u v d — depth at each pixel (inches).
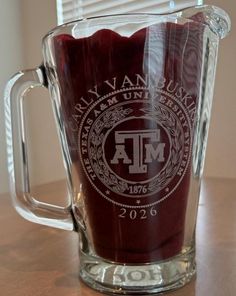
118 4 46.0
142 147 11.9
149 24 11.5
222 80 34.9
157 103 11.8
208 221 19.8
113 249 12.4
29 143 53.7
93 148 12.1
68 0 49.9
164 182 12.2
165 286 12.2
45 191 28.3
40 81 14.6
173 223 12.5
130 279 12.1
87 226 13.0
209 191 26.3
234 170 35.2
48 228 19.5
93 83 11.7
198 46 12.4
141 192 12.0
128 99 11.7
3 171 49.8
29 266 14.8
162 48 11.6
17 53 53.2
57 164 51.4
